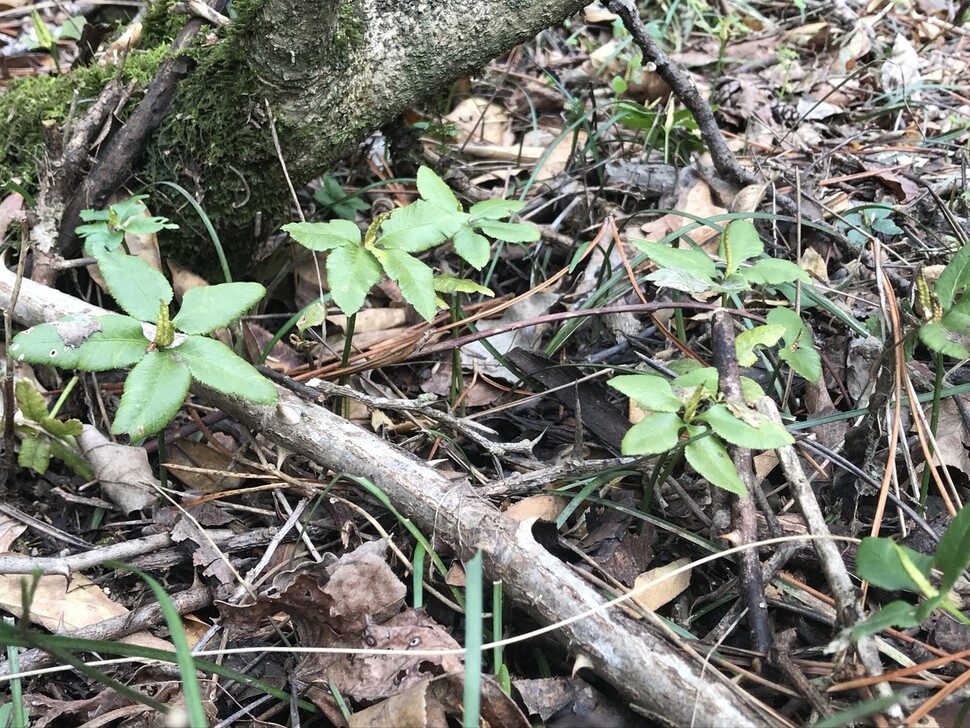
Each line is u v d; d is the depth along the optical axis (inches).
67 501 61.0
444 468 62.2
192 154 70.9
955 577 34.4
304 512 58.1
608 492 58.6
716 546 52.1
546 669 46.4
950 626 46.9
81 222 71.2
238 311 48.6
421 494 50.7
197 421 62.9
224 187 71.9
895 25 134.5
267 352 65.2
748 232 55.4
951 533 36.4
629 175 89.7
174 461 64.0
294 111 68.4
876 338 62.4
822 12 138.7
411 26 68.2
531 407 70.4
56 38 104.0
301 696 45.8
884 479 50.6
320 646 46.3
